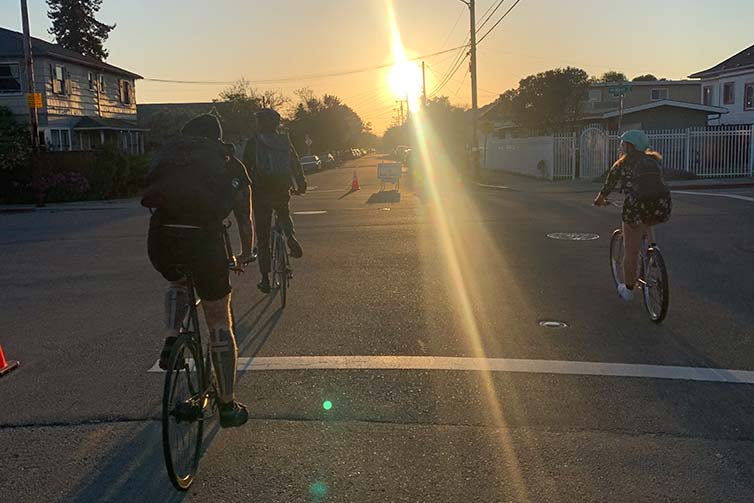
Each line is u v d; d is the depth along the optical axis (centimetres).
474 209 1948
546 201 2164
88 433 493
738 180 2767
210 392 448
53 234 1705
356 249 1266
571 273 1023
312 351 664
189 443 421
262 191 792
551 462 439
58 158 3005
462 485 412
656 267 741
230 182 433
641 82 5653
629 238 765
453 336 709
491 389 561
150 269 1146
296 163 828
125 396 560
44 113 3425
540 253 1197
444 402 536
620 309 812
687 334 709
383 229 1542
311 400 542
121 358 661
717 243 1249
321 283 972
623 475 422
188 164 418
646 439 470
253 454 455
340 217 1823
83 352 684
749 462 438
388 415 512
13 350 700
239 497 404
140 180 3319
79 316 835
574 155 3212
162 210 414
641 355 645
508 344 682
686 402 532
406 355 648
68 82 3675
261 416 513
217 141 453
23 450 468
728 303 827
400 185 3241
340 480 420
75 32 6191
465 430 486
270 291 827
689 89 5678
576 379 582
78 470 440
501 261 1127
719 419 501
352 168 6606
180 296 436
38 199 2711
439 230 1507
